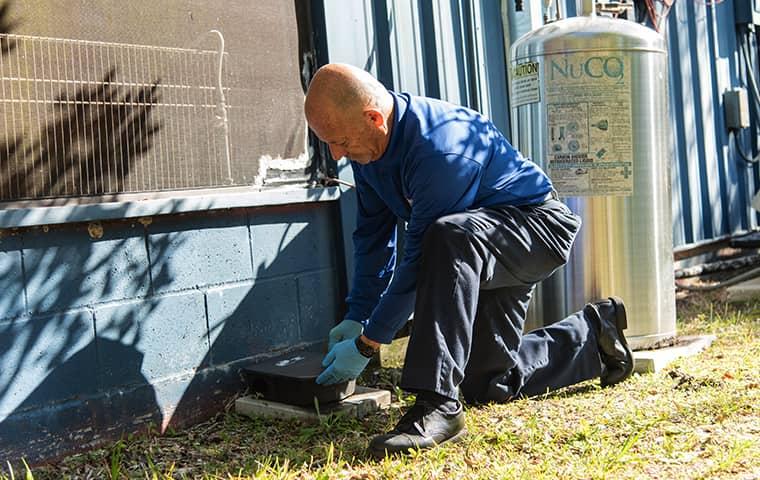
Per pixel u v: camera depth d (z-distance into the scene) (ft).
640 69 14.10
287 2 13.55
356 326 11.68
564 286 14.25
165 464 10.14
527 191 11.03
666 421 10.57
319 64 14.02
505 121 18.24
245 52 12.85
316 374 11.43
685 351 14.28
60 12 10.61
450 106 10.71
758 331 16.15
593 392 12.30
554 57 14.03
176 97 11.91
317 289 13.71
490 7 17.95
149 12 11.57
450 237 9.92
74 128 10.75
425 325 9.84
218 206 11.96
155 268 11.42
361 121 9.85
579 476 8.72
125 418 11.07
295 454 10.09
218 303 12.18
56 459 10.36
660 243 14.46
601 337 12.41
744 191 28.35
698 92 25.59
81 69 10.82
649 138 14.24
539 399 12.04
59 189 10.59
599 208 14.03
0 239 9.87
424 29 16.15
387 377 13.71
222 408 12.17
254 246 12.71
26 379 10.10
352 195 14.20
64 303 10.46
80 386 10.61
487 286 10.86
